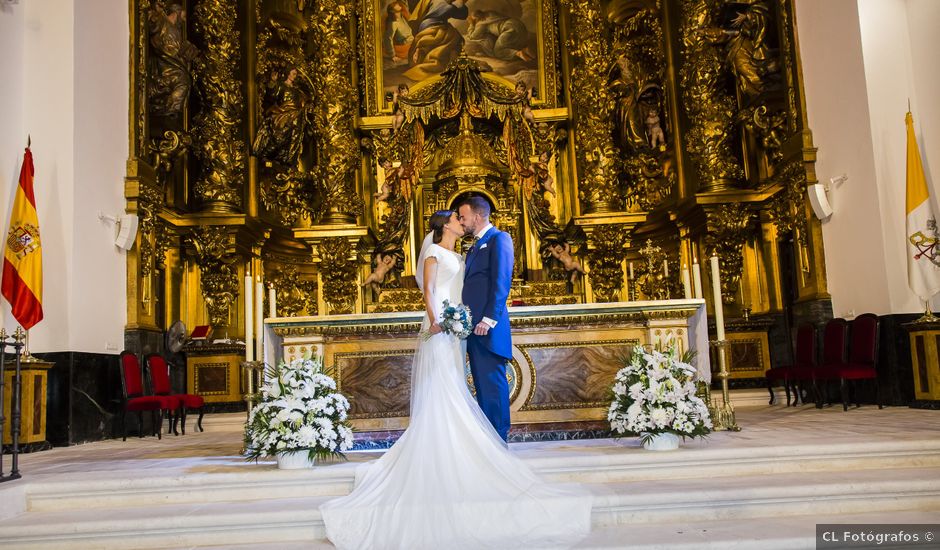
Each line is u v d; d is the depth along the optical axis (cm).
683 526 421
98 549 423
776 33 1152
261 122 1318
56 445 806
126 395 872
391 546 395
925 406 849
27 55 869
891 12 959
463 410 456
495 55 1452
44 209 851
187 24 1223
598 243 1316
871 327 876
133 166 998
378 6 1452
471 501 412
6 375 735
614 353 650
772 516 438
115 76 977
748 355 1155
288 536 425
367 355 634
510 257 528
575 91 1381
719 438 588
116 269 958
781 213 1142
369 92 1428
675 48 1347
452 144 1377
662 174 1377
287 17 1395
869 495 448
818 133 1045
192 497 478
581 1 1376
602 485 473
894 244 916
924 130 945
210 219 1156
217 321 1182
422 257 507
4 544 422
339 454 547
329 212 1289
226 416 1048
